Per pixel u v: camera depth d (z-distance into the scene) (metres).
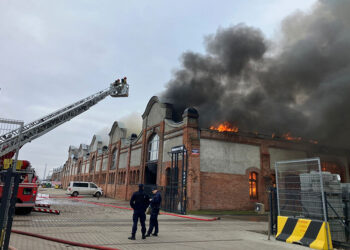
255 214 17.34
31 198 12.09
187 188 17.70
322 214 7.56
